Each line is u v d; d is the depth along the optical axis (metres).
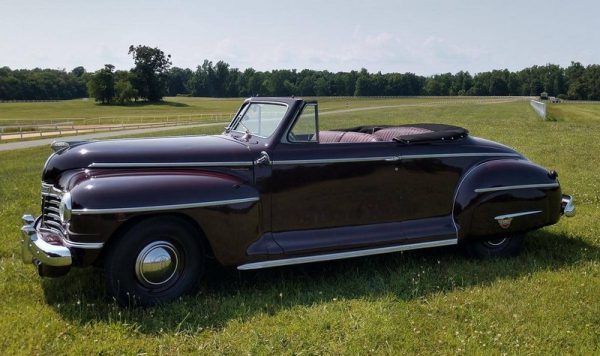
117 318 3.89
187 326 3.79
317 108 4.71
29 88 172.62
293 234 4.61
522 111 45.69
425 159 5.06
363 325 3.75
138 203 3.89
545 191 5.42
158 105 124.50
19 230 6.43
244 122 5.18
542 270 4.96
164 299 4.14
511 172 5.31
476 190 5.17
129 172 4.19
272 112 4.79
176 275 4.19
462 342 3.53
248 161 4.43
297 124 4.61
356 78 156.12
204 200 4.09
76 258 3.89
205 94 190.62
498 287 4.52
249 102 5.24
